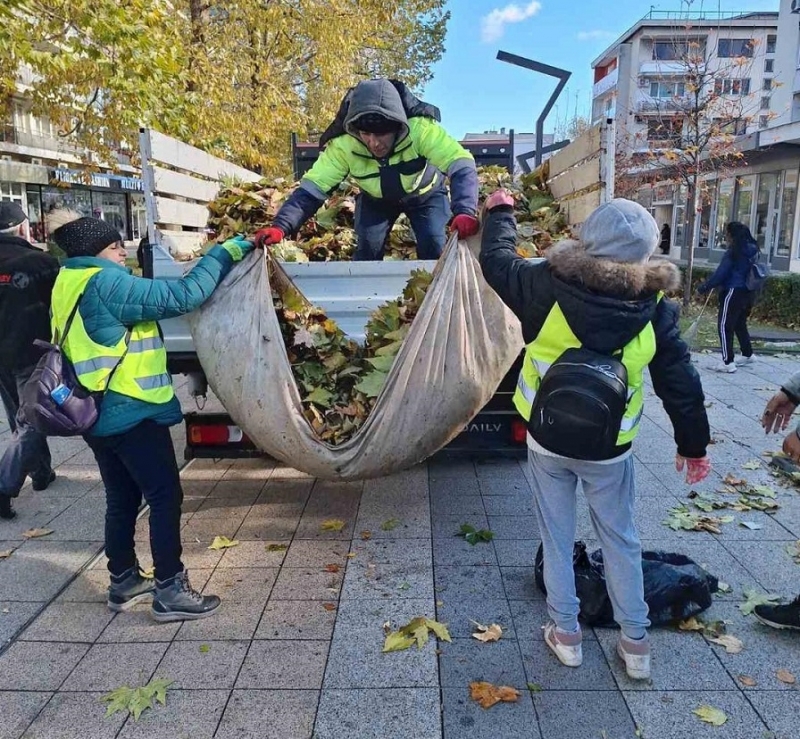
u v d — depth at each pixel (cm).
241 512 443
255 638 308
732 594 337
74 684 280
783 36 3092
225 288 332
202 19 1355
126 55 966
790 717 255
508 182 639
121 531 328
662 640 302
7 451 420
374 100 365
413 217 445
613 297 238
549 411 243
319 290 382
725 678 277
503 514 432
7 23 855
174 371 418
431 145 390
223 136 1317
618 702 264
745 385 765
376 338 360
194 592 327
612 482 260
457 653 295
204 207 529
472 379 331
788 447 285
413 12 2009
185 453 444
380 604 333
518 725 253
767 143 1638
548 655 292
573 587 280
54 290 303
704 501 446
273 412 331
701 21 2073
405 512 438
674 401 257
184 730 254
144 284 299
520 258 278
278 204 546
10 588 356
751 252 805
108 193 3428
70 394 289
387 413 326
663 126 1717
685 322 1245
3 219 432
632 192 1955
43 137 2695
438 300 324
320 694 271
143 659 295
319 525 422
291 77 1648
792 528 409
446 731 251
